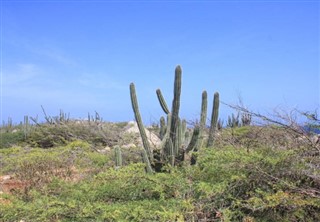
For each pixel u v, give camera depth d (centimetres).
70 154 1030
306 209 390
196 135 627
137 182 460
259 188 397
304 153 433
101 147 1474
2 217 409
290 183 398
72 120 1858
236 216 388
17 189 702
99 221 390
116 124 1973
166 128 714
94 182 480
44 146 1680
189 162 622
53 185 533
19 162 940
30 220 407
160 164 631
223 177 430
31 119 1853
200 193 417
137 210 381
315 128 466
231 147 520
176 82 641
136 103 649
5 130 2442
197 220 386
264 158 416
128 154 913
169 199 422
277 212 389
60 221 407
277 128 487
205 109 647
